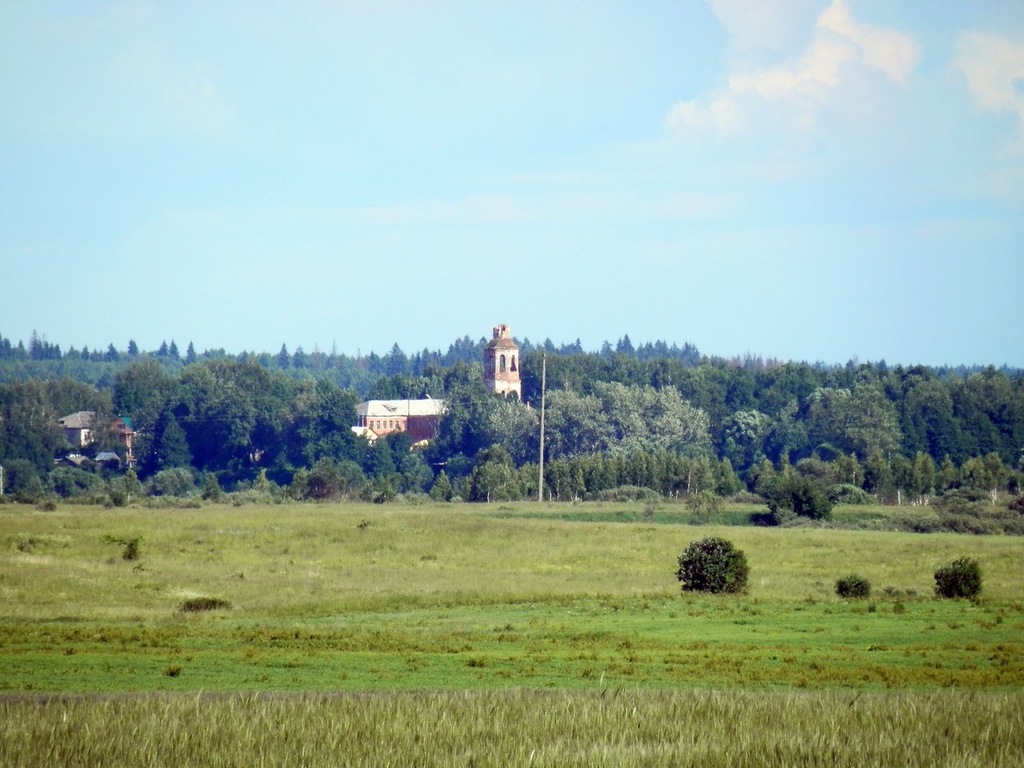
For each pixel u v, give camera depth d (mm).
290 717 90250
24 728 85438
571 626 157375
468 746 83375
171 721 87938
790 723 90688
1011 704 98438
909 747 83125
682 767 78500
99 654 129625
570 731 88188
